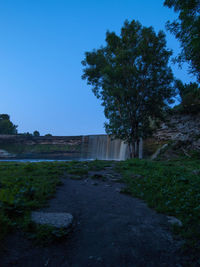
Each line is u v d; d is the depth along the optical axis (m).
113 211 4.90
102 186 8.00
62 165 13.18
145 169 12.74
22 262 2.46
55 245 2.97
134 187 7.84
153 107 22.59
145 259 2.85
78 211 4.62
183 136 27.00
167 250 3.12
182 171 11.64
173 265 2.75
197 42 5.98
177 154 25.00
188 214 4.60
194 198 5.66
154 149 31.38
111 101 25.39
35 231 3.16
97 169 12.90
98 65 23.84
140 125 24.75
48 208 4.46
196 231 3.69
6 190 4.62
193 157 22.38
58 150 67.25
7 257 2.49
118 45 22.86
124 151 38.97
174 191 6.55
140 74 22.11
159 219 4.45
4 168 10.59
